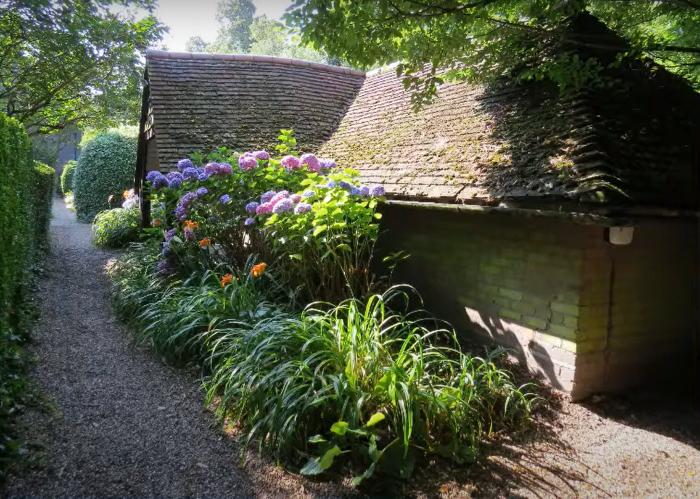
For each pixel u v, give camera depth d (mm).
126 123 12109
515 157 4703
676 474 3332
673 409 4270
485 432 3670
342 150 8023
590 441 3697
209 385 4168
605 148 4129
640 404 4332
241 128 8797
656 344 4707
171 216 7156
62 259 9844
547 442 3648
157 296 5785
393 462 3107
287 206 4961
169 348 4742
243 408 3557
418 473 3162
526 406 3910
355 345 3607
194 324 4656
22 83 9367
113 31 9000
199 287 5496
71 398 3883
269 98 9828
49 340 5145
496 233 5000
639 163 4156
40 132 11703
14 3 7688
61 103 10984
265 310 4738
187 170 6027
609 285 4355
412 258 6121
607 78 4883
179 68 9883
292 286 5406
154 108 8742
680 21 4902
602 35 4793
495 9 4562
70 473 2914
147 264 7098
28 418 3428
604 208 3574
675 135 4664
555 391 4371
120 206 16516
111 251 11008
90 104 11086
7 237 4398
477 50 4863
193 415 3773
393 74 10281
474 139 5602
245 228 5992
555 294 4410
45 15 8039
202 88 9555
